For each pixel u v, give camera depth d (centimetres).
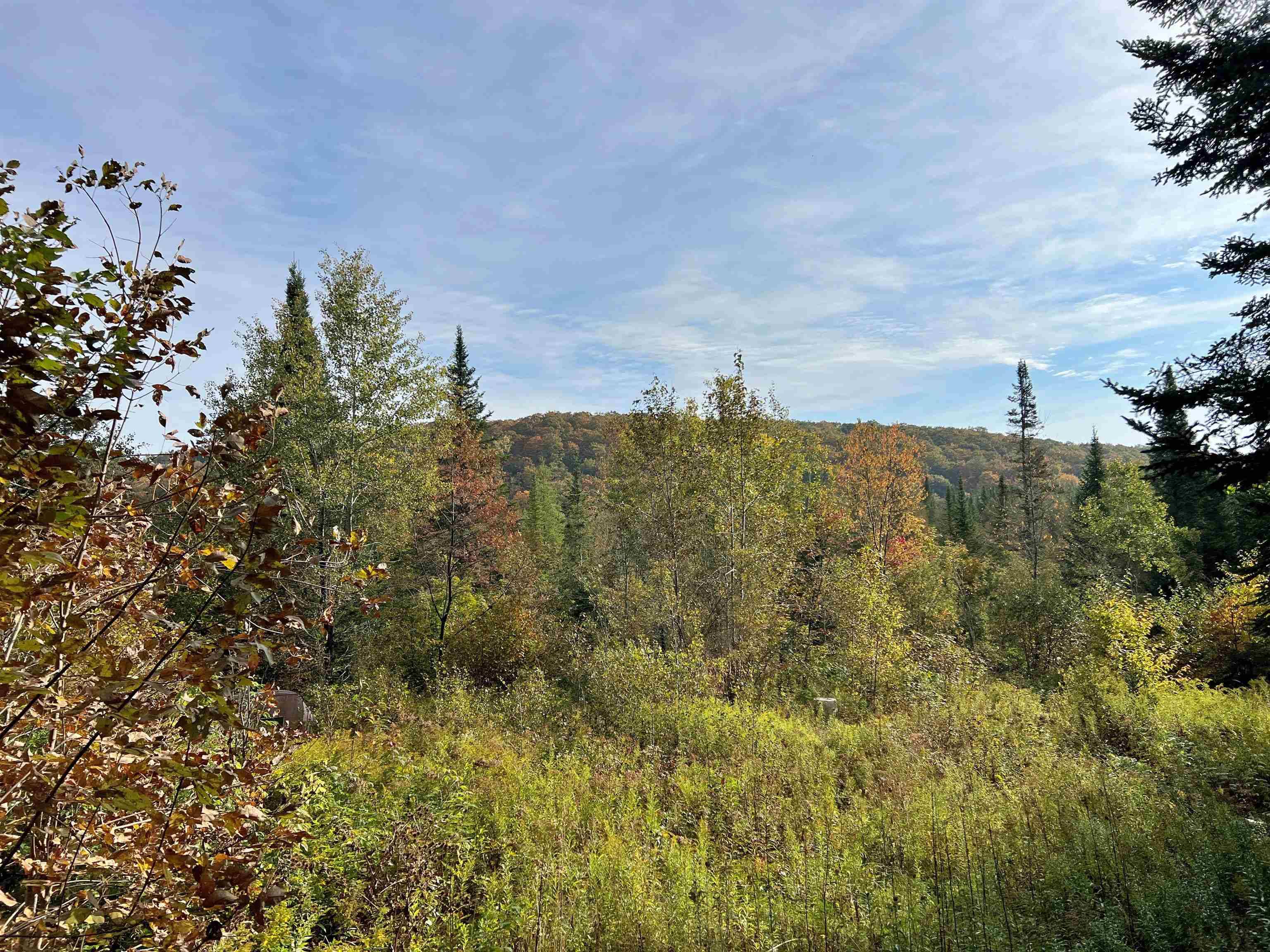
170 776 202
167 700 200
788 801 821
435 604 2105
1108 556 3506
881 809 794
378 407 1825
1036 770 898
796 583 2488
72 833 222
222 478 228
